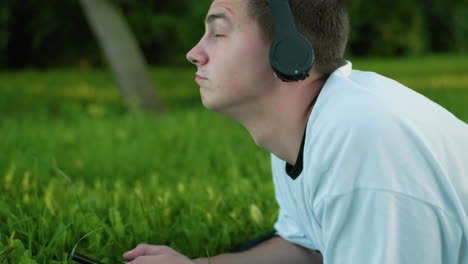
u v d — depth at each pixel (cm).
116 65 906
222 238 224
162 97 1221
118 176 378
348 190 122
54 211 245
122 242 215
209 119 661
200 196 278
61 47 2041
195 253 217
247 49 137
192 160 430
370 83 139
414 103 135
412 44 2769
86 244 215
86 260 183
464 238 125
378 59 2628
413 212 120
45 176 349
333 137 126
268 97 141
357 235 123
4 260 175
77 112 867
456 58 2633
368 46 2780
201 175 375
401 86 142
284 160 155
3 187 298
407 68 1908
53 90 1335
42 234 204
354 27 2384
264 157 414
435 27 3070
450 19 3030
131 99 873
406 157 122
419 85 1305
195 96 1234
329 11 138
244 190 299
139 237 221
